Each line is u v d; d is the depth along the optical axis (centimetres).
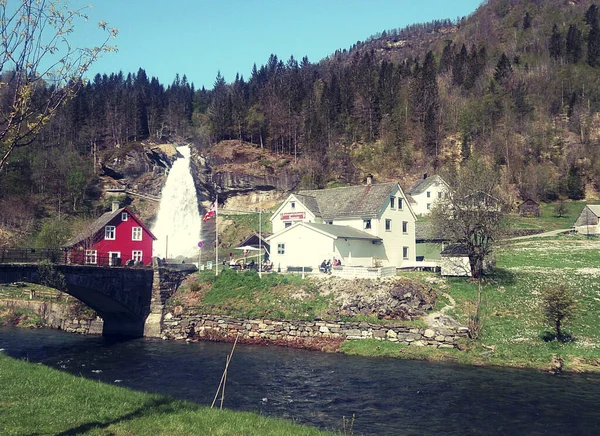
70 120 13088
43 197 9944
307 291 4494
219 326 4491
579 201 11731
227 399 2447
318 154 13050
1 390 1622
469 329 3612
